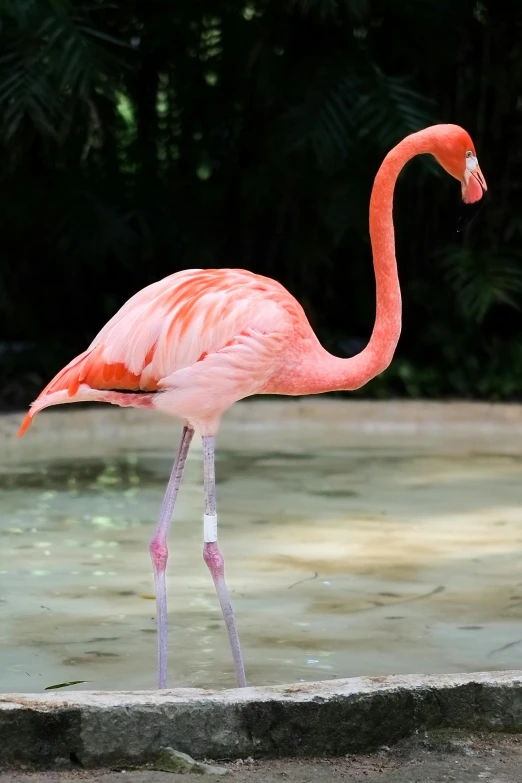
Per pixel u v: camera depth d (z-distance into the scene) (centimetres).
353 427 2120
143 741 621
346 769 620
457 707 658
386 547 1166
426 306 2570
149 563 1097
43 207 2445
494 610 945
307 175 2488
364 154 2456
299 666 800
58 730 617
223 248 2641
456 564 1098
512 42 2547
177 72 2589
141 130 2616
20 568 1073
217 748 629
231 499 1415
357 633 881
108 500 1402
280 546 1166
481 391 2419
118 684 762
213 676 780
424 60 2559
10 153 2359
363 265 2656
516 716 662
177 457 802
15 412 2116
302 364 822
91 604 959
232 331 780
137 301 795
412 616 927
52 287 2611
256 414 2139
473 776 605
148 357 771
